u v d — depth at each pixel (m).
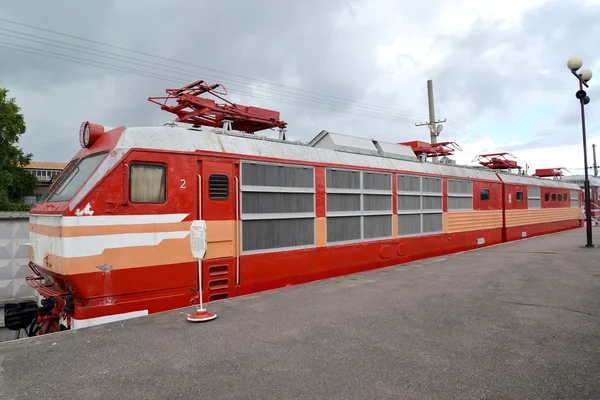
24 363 3.89
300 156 8.22
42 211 6.11
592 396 3.11
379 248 9.99
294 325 5.01
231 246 6.86
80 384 3.43
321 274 8.47
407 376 3.52
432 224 12.09
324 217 8.61
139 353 4.12
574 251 12.10
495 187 15.78
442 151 14.20
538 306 5.79
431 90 28.81
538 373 3.54
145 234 5.79
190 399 3.16
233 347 4.26
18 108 34.66
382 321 5.15
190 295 6.24
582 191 26.80
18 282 8.44
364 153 10.41
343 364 3.80
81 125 6.65
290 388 3.32
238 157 7.00
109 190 5.50
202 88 7.66
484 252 12.70
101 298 5.37
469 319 5.20
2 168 33.38
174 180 6.14
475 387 3.30
